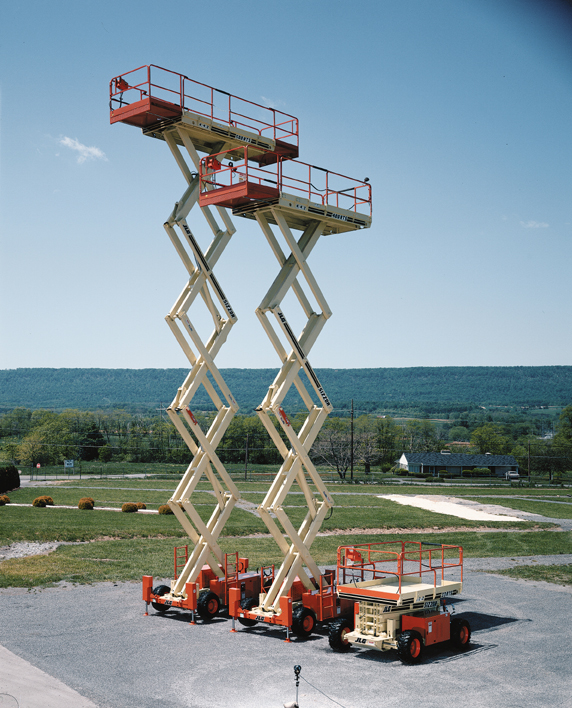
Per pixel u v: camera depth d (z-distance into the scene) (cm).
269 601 1711
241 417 16100
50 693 1249
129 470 11575
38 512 4375
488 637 1708
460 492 7938
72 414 17600
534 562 3011
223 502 1936
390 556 3166
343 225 1936
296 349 1783
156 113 1778
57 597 2103
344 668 1427
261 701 1230
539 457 13312
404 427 18138
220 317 1936
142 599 2084
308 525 1808
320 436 12581
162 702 1219
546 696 1274
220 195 1745
